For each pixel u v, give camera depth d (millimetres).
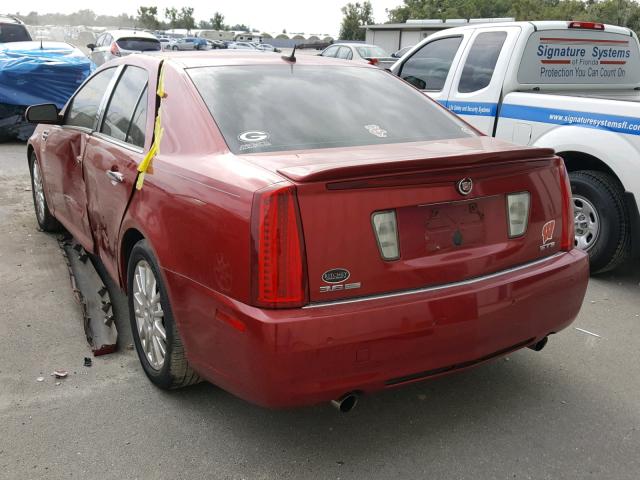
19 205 6965
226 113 3107
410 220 2582
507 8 73125
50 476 2631
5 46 11047
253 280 2412
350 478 2656
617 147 4797
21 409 3098
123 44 20219
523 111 5539
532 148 2887
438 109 3721
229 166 2723
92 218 4117
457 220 2707
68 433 2920
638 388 3420
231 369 2568
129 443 2859
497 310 2730
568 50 6027
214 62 3514
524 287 2818
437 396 3305
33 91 10445
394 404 3223
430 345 2578
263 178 2502
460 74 6203
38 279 4758
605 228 4980
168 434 2934
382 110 3482
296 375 2387
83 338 3848
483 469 2723
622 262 5102
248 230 2424
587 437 2963
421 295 2574
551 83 6023
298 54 4020
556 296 2965
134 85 3805
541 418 3113
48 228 5852
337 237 2436
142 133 3463
